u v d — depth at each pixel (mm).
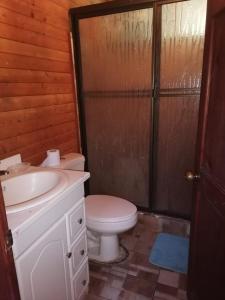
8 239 648
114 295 1489
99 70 2092
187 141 1976
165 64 1855
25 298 916
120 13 1873
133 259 1791
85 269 1422
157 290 1520
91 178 2428
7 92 1420
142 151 2160
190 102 1878
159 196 2207
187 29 1728
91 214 1628
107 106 2164
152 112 1983
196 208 1224
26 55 1539
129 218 1616
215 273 988
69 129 2113
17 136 1527
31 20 1554
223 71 881
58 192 1064
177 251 1857
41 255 991
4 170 1361
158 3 1721
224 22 863
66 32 1943
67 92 2033
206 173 1066
